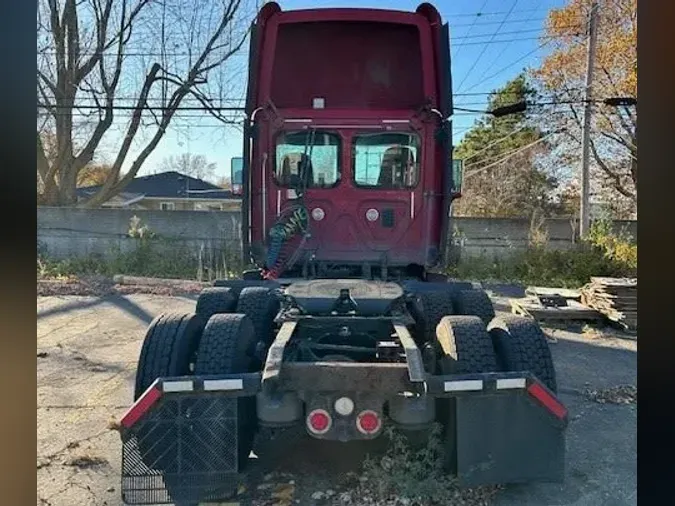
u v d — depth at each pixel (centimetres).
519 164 2645
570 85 2102
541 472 291
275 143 557
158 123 1853
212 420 288
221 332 324
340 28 577
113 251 1455
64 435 398
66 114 1658
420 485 306
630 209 1867
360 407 284
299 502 302
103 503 305
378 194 562
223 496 290
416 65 598
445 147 556
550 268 1346
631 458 365
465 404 291
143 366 319
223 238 1522
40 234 1480
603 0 1694
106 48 1728
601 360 629
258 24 543
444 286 490
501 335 333
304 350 338
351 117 552
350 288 400
